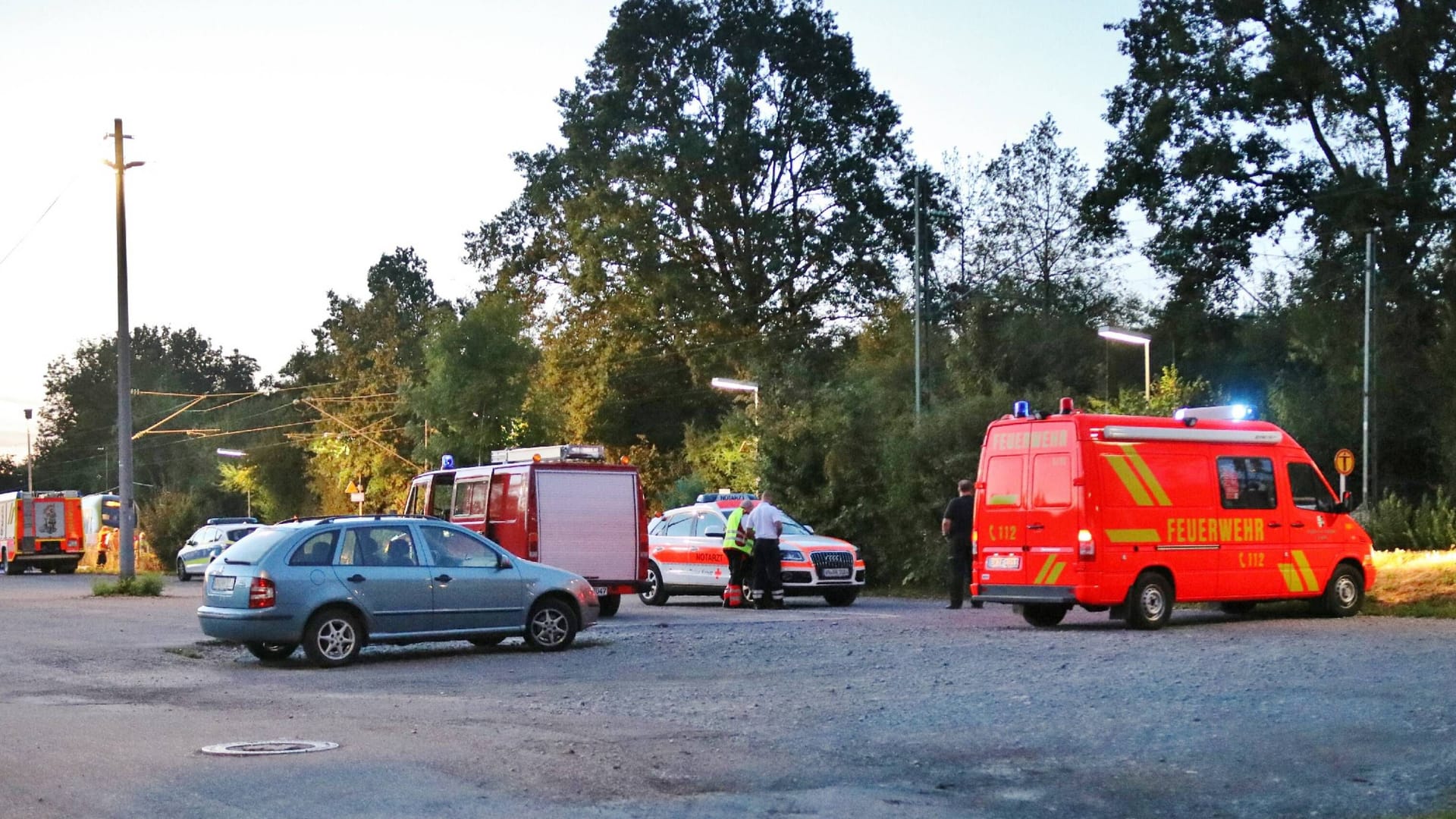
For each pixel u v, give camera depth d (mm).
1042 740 9688
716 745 9656
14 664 16266
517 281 64250
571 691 12867
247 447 88125
